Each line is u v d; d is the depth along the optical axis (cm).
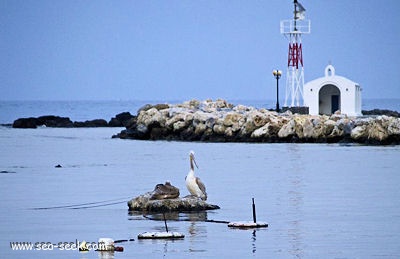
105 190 4478
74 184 4794
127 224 3372
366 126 8150
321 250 2881
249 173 5312
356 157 6506
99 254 2862
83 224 3394
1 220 3509
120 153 7225
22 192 4422
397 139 7938
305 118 8481
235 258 2775
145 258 2792
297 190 4391
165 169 5672
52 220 3500
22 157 6869
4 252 2909
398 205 3844
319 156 6638
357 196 4153
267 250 2883
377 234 3145
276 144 8244
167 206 3647
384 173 5259
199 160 6388
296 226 3303
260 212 3638
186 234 3155
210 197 4116
